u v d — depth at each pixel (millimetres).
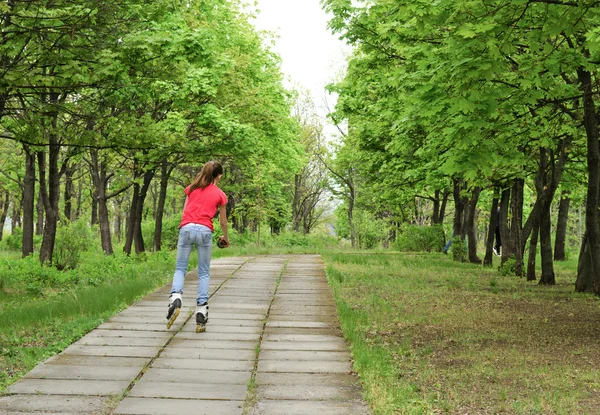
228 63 21406
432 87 8711
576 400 5055
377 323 8625
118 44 10094
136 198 25422
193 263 15945
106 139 11922
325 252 24438
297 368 5801
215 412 4465
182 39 16047
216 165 7504
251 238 39375
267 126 25328
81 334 6996
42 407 4477
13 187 38719
